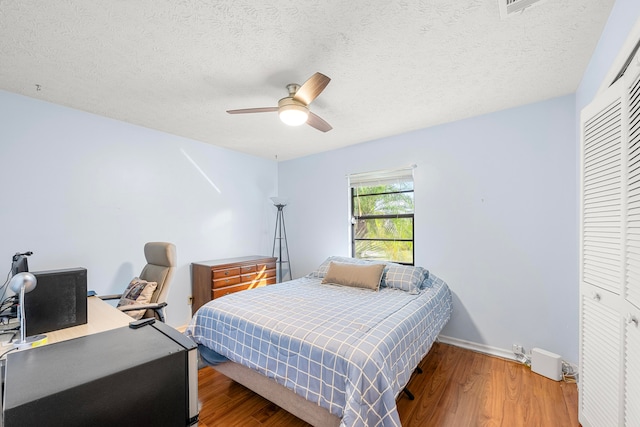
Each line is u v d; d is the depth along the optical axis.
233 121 2.83
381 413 1.30
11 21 1.42
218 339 1.98
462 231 2.84
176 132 3.16
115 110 2.55
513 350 2.54
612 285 1.33
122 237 2.81
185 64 1.82
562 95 2.33
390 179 3.34
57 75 1.95
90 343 0.79
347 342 1.48
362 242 3.68
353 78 2.01
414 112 2.64
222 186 3.77
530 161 2.49
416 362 1.78
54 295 1.44
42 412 0.53
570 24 1.48
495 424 1.70
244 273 3.46
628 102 1.21
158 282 2.38
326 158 3.99
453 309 2.88
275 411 1.86
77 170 2.54
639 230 1.13
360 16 1.41
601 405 1.41
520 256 2.53
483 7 1.35
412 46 1.65
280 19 1.43
